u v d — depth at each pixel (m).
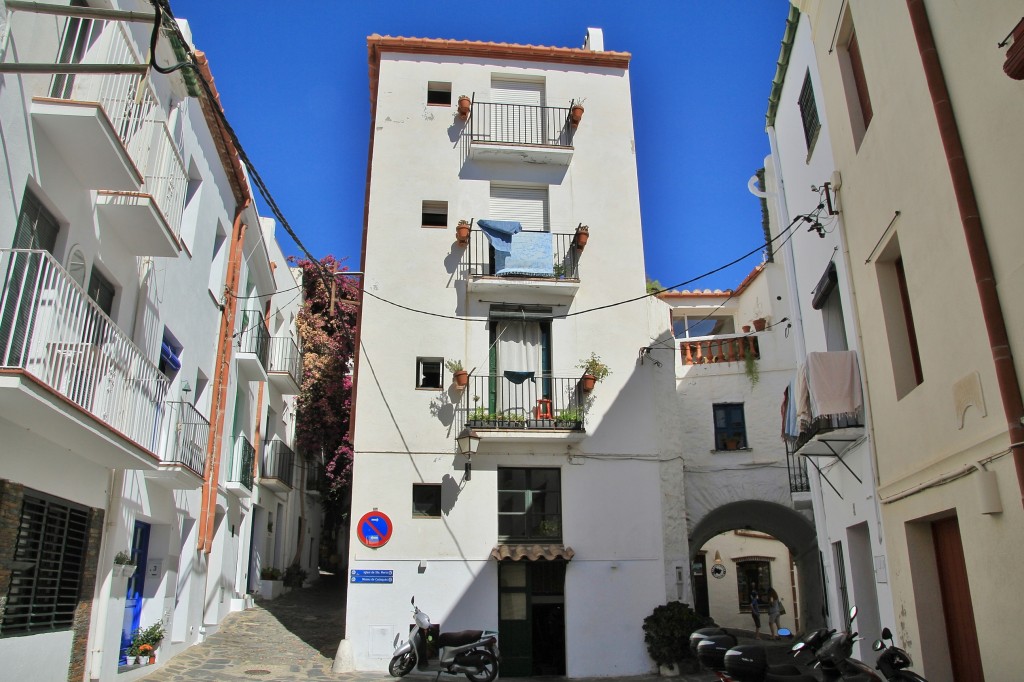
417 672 14.18
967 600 8.15
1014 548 6.54
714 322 26.41
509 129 18.42
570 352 17.11
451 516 15.62
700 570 29.33
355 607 14.92
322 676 13.76
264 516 22.53
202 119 15.17
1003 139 6.47
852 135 10.34
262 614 19.45
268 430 23.48
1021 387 6.35
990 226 6.79
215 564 17.69
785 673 7.19
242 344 19.58
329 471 26.91
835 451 11.23
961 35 7.11
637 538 16.09
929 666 8.56
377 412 16.06
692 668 15.45
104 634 11.05
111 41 10.11
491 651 13.22
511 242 17.20
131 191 10.66
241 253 18.58
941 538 8.69
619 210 18.20
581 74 19.14
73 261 10.02
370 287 16.86
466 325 16.86
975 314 7.04
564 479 16.25
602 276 17.69
